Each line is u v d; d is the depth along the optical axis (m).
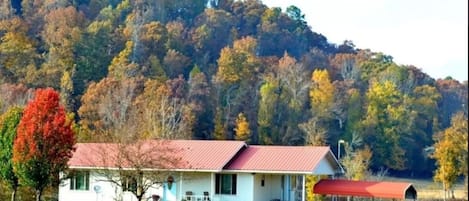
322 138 99.31
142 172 43.72
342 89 120.25
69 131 43.09
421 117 121.00
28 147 42.25
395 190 46.97
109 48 120.25
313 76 118.44
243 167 46.81
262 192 48.53
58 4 134.00
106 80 102.69
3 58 108.44
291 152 48.88
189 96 109.19
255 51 138.75
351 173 71.62
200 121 106.19
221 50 130.50
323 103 115.06
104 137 49.97
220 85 114.69
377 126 115.56
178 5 156.00
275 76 119.44
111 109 93.94
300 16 163.75
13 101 90.19
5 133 45.22
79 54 115.12
